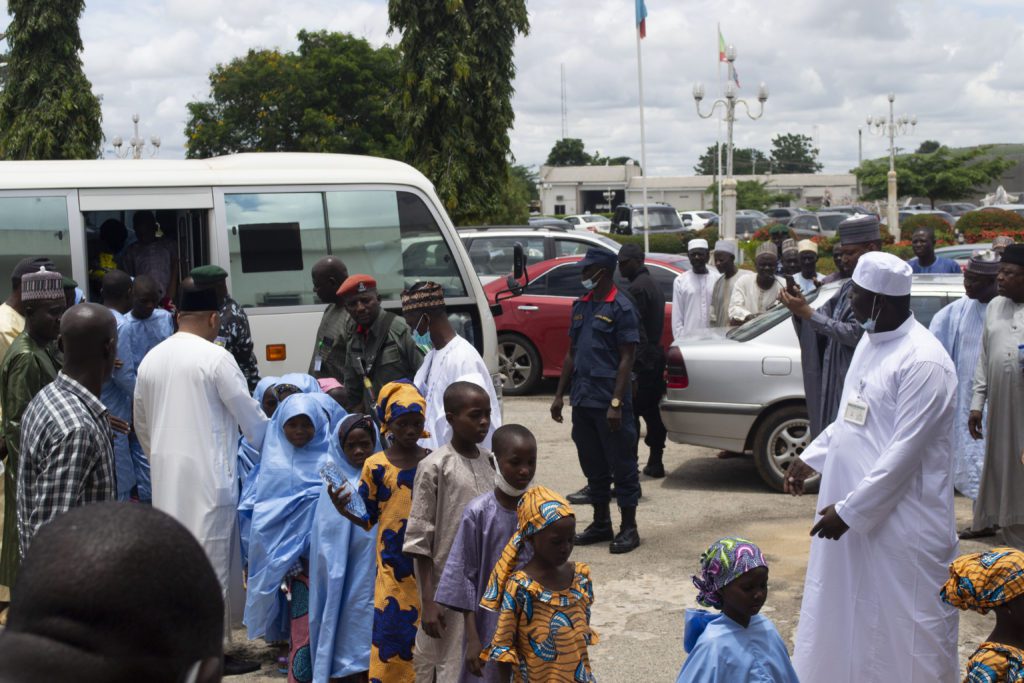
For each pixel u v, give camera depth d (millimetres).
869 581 4324
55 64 22594
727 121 25969
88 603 982
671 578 6613
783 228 11742
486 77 20109
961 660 5414
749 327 8789
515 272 9227
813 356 6207
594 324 7004
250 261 8266
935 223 34094
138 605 997
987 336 6988
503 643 3598
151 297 6453
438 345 5418
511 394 13133
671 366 8688
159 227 8664
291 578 5070
